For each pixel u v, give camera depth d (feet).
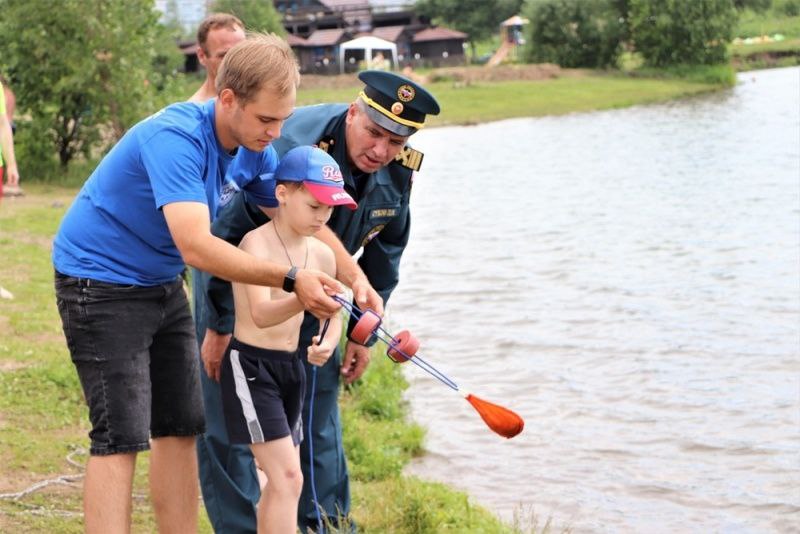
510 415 15.53
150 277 15.02
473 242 62.80
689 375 35.83
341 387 31.40
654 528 24.36
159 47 84.38
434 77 216.13
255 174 16.03
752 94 182.80
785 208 70.18
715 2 222.28
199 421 16.03
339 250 17.02
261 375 16.05
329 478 18.83
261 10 234.79
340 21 323.37
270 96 13.99
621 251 58.70
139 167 14.42
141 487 21.88
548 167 100.22
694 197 77.15
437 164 106.32
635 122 142.41
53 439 23.75
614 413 32.14
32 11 71.87
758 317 43.37
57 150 77.20
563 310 45.39
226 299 17.08
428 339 40.83
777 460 28.32
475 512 23.22
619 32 234.38
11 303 36.14
